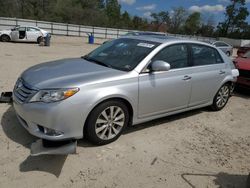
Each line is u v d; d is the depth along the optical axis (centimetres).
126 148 415
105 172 353
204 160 406
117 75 411
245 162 411
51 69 428
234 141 481
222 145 461
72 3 6762
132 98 423
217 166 394
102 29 4075
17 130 435
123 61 455
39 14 6209
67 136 371
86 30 3941
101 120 401
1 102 539
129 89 416
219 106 621
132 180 343
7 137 412
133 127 491
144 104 446
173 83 479
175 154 414
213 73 564
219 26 8456
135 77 425
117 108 414
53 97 359
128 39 521
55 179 331
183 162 395
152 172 364
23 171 340
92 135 396
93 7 7150
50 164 358
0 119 469
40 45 2117
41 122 362
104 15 7112
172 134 482
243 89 824
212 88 575
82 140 422
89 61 483
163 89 464
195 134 492
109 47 518
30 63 1117
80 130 380
